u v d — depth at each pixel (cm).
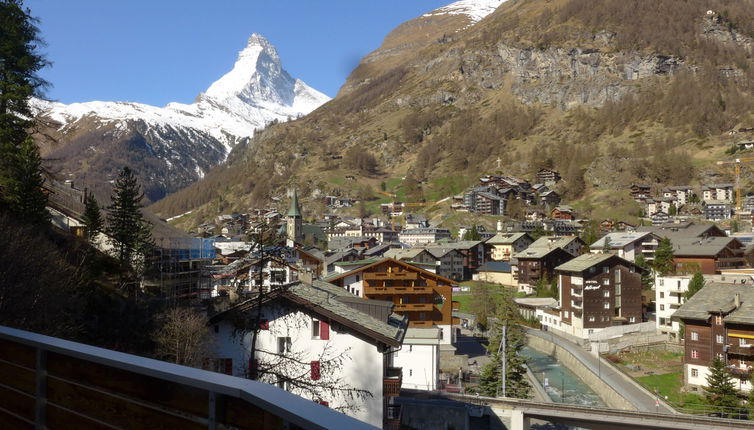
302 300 2341
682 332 6800
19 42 4075
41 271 2619
